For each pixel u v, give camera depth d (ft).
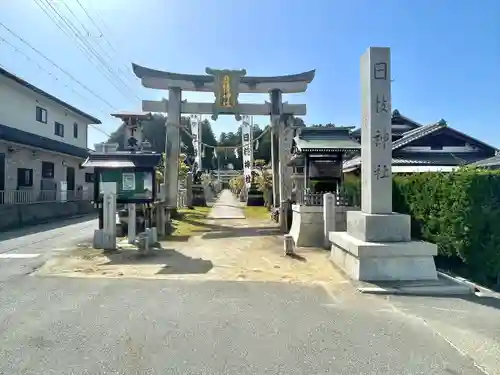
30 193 61.11
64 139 81.25
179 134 54.65
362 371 11.62
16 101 63.41
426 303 18.74
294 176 51.67
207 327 15.08
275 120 55.88
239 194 140.67
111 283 21.90
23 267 26.16
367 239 23.63
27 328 14.75
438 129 57.41
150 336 14.08
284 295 19.86
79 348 12.98
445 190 25.27
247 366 11.85
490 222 22.81
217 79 52.80
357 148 36.73
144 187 36.06
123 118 47.93
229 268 26.45
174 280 22.81
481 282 23.39
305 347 13.30
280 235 43.83
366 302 18.80
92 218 64.85
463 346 13.57
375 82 24.77
